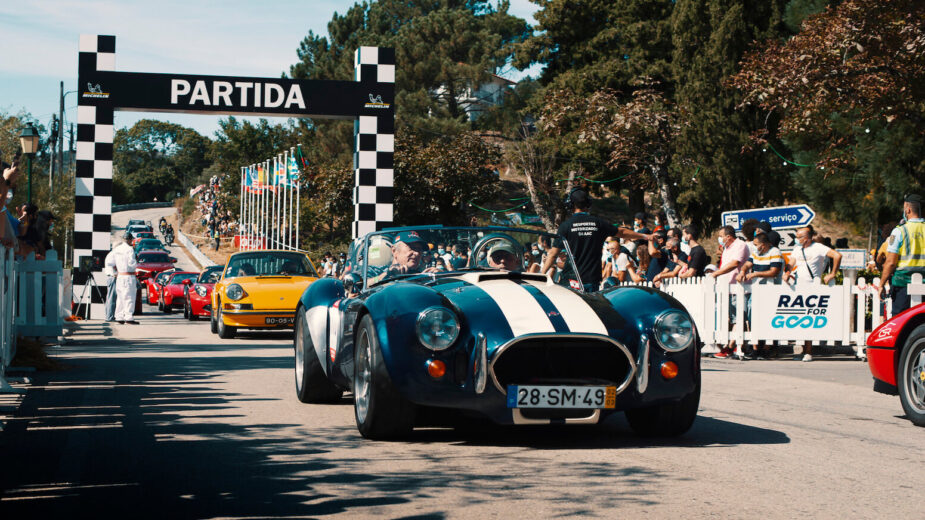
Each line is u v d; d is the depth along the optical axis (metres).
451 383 5.04
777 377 9.38
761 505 3.88
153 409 6.77
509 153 53.81
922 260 9.49
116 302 19.31
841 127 21.98
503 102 63.12
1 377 7.54
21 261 10.65
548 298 5.43
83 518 3.69
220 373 9.33
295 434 5.69
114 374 9.16
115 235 75.31
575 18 50.47
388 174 23.61
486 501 3.94
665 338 5.20
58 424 6.05
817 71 19.28
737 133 31.97
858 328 12.09
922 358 6.17
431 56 62.50
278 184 41.34
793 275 12.45
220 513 3.75
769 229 12.25
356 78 23.44
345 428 5.94
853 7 18.30
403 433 5.40
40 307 10.73
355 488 4.19
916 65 18.44
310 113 23.16
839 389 8.39
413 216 49.34
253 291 14.88
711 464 4.77
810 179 23.77
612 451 5.14
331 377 6.72
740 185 32.94
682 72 35.06
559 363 5.17
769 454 5.07
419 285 5.55
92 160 22.05
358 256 6.82
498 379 5.06
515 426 6.04
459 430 5.87
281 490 4.15
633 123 31.25
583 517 3.67
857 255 13.88
